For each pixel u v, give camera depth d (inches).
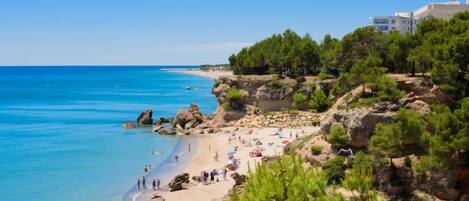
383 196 2265.0
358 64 3129.9
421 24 4111.7
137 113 6683.1
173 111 6943.9
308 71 5974.4
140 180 3061.0
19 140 4490.7
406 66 3902.6
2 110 7017.7
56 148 4116.6
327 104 4741.6
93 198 2669.8
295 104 4953.3
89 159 3686.0
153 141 4458.7
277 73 5964.6
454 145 2134.6
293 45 6053.2
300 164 1176.8
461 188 2212.1
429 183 2252.7
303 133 4242.1
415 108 2691.9
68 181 3026.6
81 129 5216.5
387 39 4613.7
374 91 2960.1
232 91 5142.7
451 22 3897.6
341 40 5059.1
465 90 2770.7
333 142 2711.6
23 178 3093.0
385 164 2383.1
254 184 1148.5
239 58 6501.0
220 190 2738.7
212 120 5162.4
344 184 1298.0
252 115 4985.2
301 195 1088.8
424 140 2345.0
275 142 3986.2
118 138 4635.8
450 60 2859.3
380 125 2477.9
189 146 4101.9
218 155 3737.7
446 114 2239.2
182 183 2861.7
